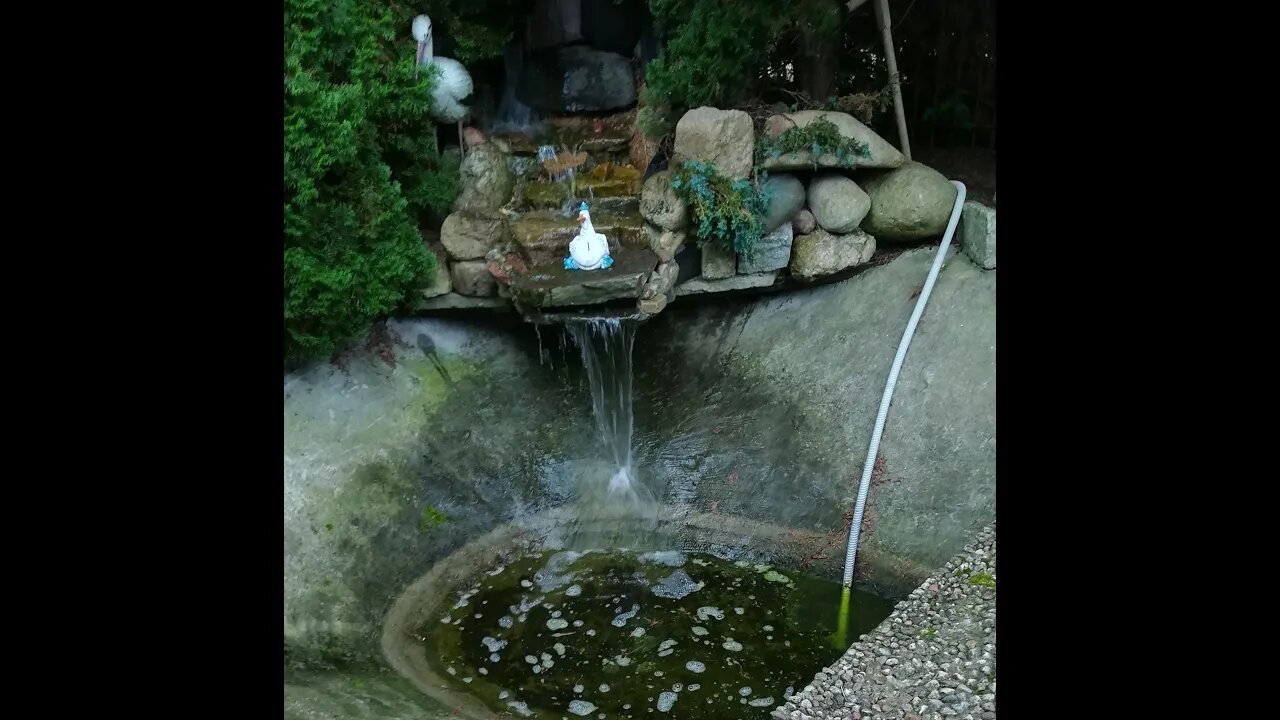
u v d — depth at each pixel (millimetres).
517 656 6242
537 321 7398
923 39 9023
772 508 7402
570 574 7164
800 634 6391
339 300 7027
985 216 7559
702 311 8500
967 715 4492
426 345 7945
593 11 8883
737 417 7926
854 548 6875
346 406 7398
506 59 9070
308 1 6766
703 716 5617
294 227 6836
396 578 6793
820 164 7789
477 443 7664
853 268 8109
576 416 8070
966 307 7508
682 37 7918
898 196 7918
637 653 6238
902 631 5344
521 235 7621
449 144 8562
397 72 7496
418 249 7500
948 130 9156
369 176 7273
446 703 5691
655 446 7965
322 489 6949
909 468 7043
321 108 6703
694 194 7520
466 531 7270
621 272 7379
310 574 6527
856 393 7566
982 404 7023
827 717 4801
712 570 7176
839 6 8234
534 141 8820
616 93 9039
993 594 5418
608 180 8406
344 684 5730
